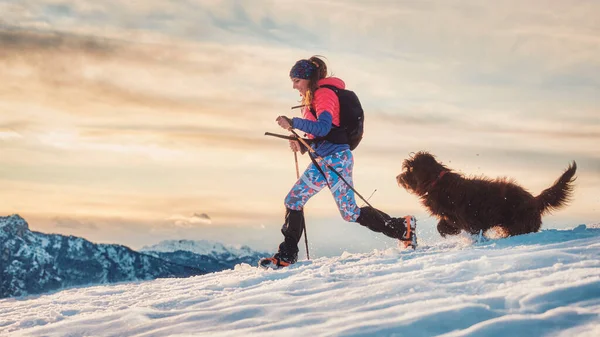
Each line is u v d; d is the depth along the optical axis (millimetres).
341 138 6414
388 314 3479
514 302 3383
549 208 6703
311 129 6207
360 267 5375
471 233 6766
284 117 6180
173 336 3729
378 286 4258
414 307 3533
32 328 4441
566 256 4430
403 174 7059
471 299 3518
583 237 5590
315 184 6434
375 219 6578
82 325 4328
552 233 5953
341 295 4191
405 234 6562
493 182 6777
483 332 2971
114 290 6629
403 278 4445
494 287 3820
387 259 5789
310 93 6418
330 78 6449
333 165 6387
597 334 2744
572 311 3066
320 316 3717
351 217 6598
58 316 5082
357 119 6438
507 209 6613
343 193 6488
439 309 3379
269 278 5730
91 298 6055
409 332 3131
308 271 5551
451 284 4035
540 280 3736
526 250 4988
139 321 4246
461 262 4664
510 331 2945
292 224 6496
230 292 5227
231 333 3572
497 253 5004
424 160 6852
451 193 6746
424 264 5059
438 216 6984
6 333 4445
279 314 3932
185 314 4219
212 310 4348
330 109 6293
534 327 2953
